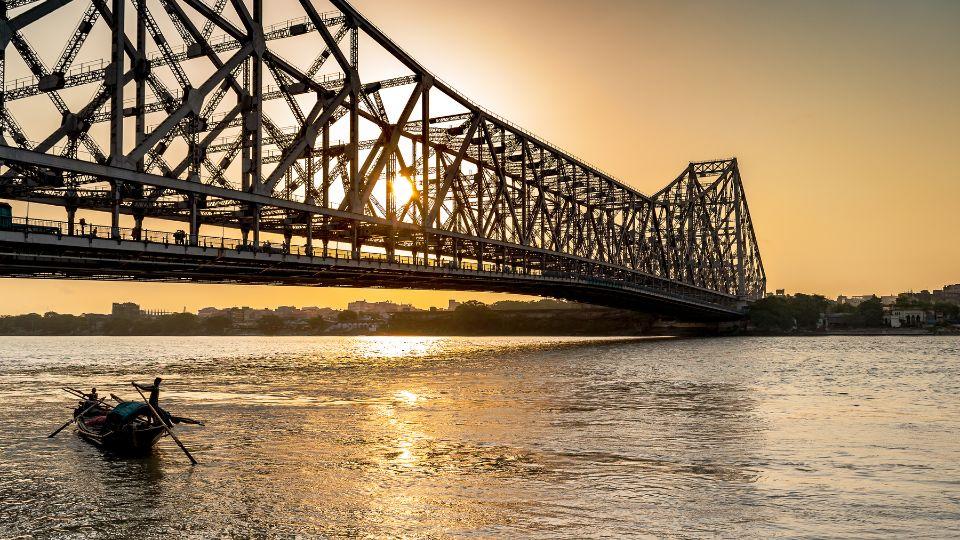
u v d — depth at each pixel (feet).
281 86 228.84
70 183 179.52
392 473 93.56
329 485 87.81
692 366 285.02
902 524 74.08
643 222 561.43
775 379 225.76
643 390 190.39
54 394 182.09
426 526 73.36
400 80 282.77
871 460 101.09
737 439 116.67
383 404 159.53
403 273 290.76
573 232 447.01
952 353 397.39
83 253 182.50
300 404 159.63
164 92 189.37
